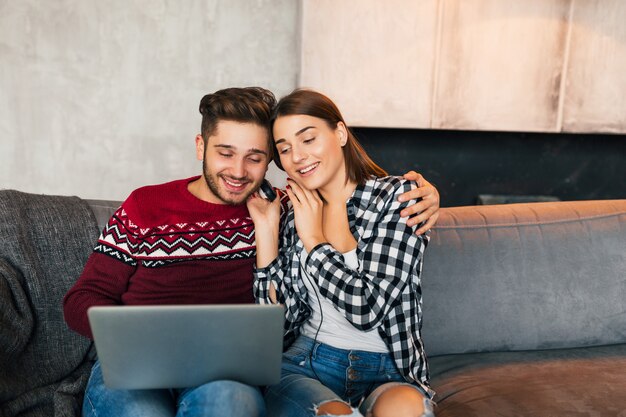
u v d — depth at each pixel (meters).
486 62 2.49
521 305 1.69
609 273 1.75
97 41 2.57
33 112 2.60
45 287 1.45
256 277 1.39
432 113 2.52
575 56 2.50
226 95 1.36
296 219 1.34
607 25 2.48
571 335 1.72
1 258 1.40
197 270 1.39
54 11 2.52
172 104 2.67
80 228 1.54
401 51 2.47
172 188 1.47
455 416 1.34
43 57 2.55
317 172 1.33
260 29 2.65
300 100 1.33
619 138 3.01
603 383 1.48
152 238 1.38
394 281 1.28
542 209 1.81
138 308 0.96
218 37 2.63
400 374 1.32
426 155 2.96
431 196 1.37
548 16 2.46
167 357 1.01
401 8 2.43
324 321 1.35
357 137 2.91
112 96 2.62
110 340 0.98
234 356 1.03
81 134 2.64
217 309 0.98
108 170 2.70
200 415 0.99
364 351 1.31
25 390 1.32
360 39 2.46
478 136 2.96
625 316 1.75
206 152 1.38
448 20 2.45
